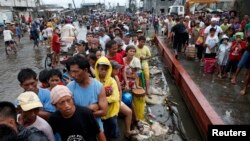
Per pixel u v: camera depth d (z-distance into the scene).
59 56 13.34
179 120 7.55
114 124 5.04
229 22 15.96
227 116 6.57
